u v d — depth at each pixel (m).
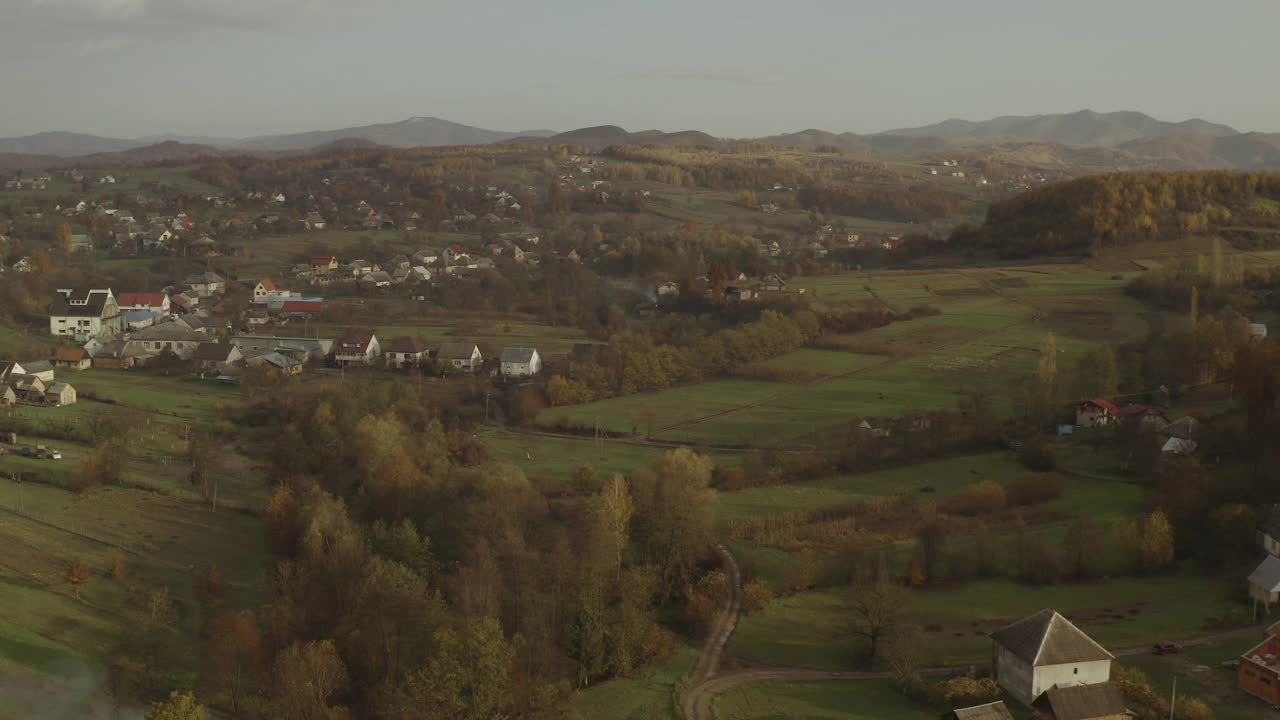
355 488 130.62
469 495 117.38
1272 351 125.69
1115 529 106.19
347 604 92.00
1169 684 77.69
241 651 84.12
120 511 120.25
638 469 138.50
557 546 100.12
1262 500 106.50
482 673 76.25
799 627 94.50
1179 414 145.50
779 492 131.75
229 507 124.19
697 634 94.50
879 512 122.19
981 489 120.50
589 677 85.81
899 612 93.75
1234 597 93.06
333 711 76.12
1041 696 75.50
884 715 77.38
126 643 84.38
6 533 109.19
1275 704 73.44
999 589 98.69
